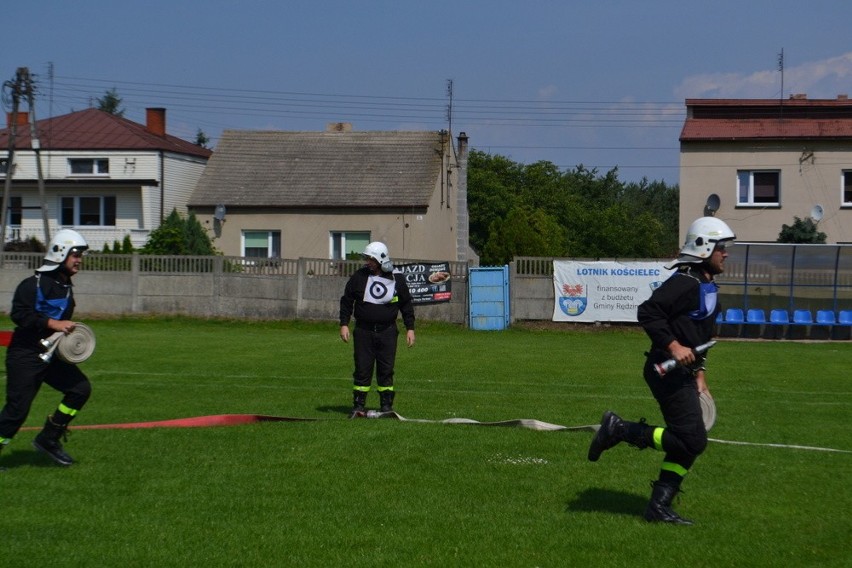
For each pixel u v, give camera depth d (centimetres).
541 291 3412
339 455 1016
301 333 3127
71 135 4962
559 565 658
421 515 783
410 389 1661
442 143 5025
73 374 961
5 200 4194
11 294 3456
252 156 5009
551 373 1948
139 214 4816
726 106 4450
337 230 4653
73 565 653
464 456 1016
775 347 2938
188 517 774
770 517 792
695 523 769
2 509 795
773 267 3341
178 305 3481
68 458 961
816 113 4384
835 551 699
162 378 1781
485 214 7744
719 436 1198
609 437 788
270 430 1171
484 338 3041
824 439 1184
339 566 654
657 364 743
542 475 930
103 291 3484
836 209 4203
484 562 663
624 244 8100
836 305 3300
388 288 1302
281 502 822
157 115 5422
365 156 4988
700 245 758
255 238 4719
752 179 4306
